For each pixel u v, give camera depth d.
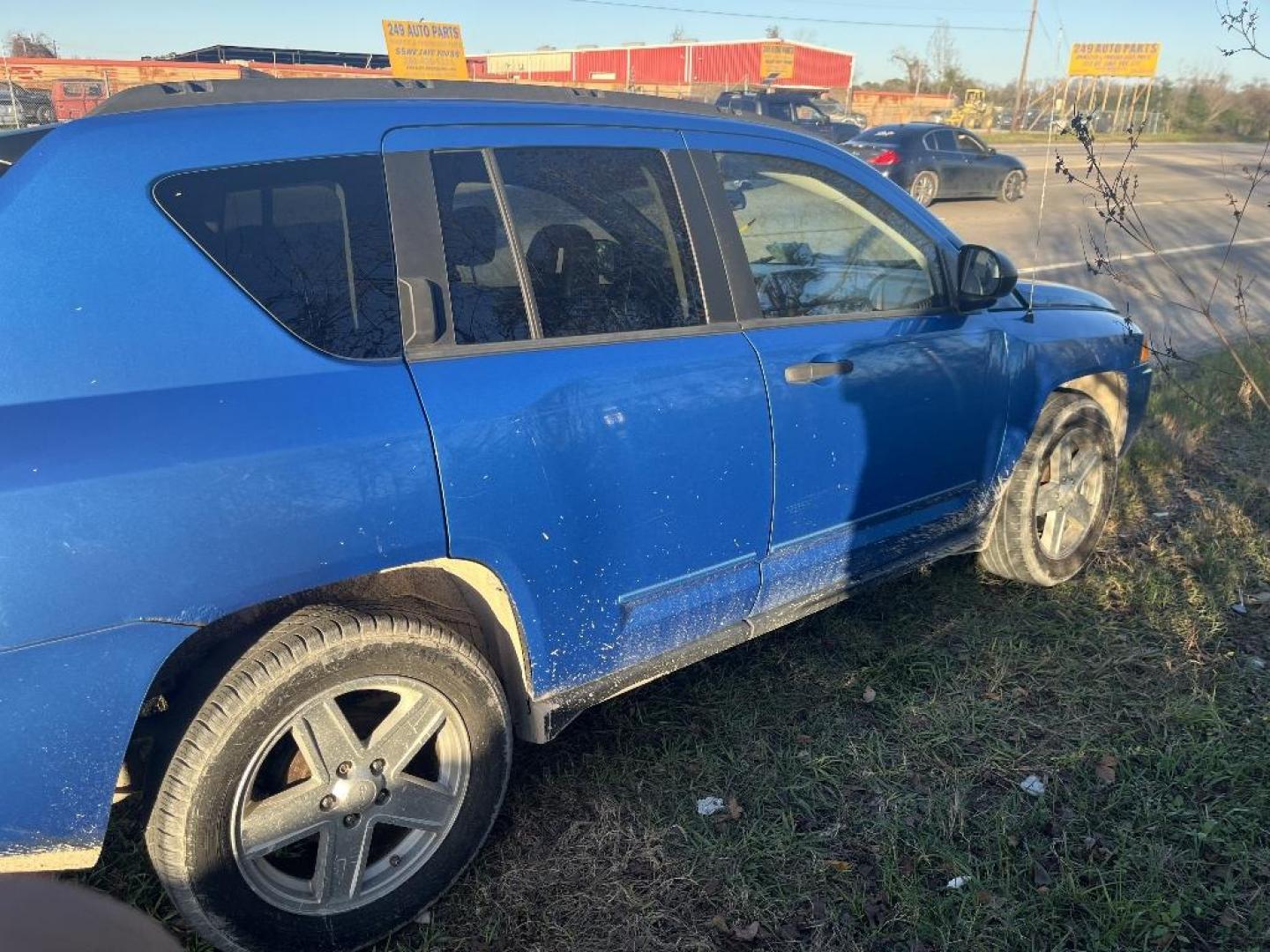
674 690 3.40
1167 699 3.34
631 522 2.58
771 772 2.99
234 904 2.08
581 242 2.58
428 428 2.18
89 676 1.84
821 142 3.28
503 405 2.30
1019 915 2.46
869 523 3.30
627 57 41.12
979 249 3.43
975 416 3.56
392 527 2.12
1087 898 2.49
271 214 2.13
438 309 2.30
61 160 1.96
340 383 2.12
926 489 3.48
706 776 2.97
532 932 2.43
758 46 38.28
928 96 44.91
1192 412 6.42
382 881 2.33
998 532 3.97
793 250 3.07
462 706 2.36
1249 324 9.59
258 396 2.02
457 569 2.34
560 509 2.41
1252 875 2.57
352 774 2.22
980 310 3.60
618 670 2.71
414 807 2.33
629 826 2.77
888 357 3.19
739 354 2.79
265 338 2.07
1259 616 3.92
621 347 2.58
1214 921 2.45
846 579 3.31
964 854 2.66
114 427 1.87
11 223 1.88
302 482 2.01
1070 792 2.90
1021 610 3.97
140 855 2.55
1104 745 3.12
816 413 2.96
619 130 2.73
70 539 1.78
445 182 2.38
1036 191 20.02
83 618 1.81
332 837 2.22
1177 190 21.27
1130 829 2.73
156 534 1.86
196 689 2.04
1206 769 2.96
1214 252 13.76
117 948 1.06
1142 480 5.36
